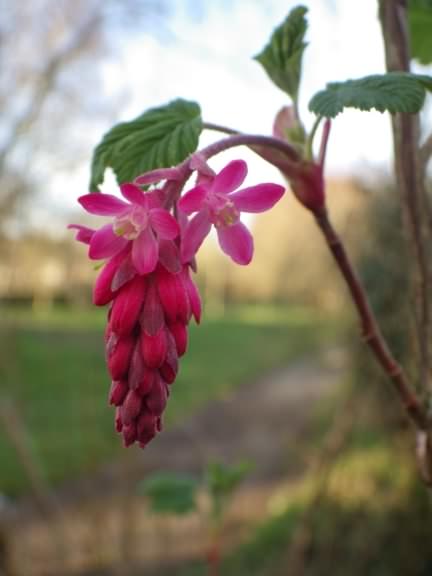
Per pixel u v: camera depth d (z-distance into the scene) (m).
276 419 14.12
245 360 23.58
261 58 1.55
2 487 8.75
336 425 5.99
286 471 10.03
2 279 13.72
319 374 19.47
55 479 8.93
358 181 6.04
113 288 1.03
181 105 1.48
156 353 1.01
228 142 1.21
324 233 1.40
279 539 6.95
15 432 6.70
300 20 1.50
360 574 5.80
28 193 11.66
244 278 45.84
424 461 1.46
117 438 7.79
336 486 6.14
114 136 1.48
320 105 1.36
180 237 1.04
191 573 6.57
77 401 11.49
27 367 13.14
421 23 2.23
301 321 11.25
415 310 1.57
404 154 1.52
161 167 1.42
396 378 1.42
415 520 5.70
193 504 3.80
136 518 6.66
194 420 15.03
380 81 1.36
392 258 5.35
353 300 1.41
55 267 12.87
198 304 1.06
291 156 1.36
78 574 6.18
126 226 1.00
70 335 13.97
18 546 6.38
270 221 12.34
